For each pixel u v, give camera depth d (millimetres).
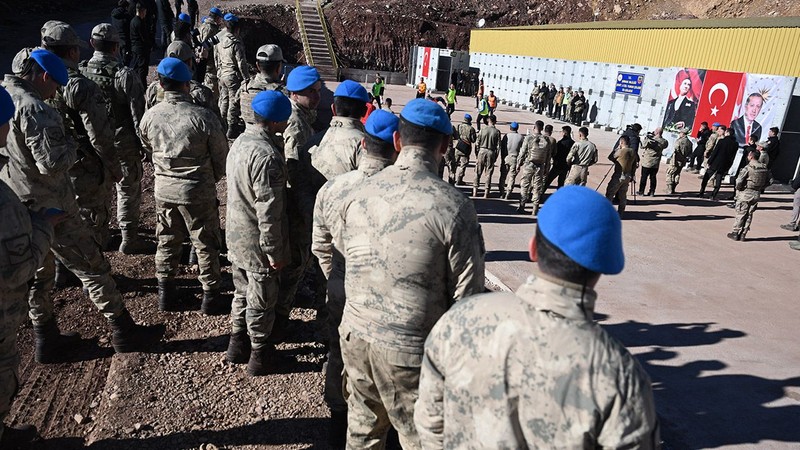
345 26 41062
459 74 37156
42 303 4180
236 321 4445
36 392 3977
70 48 4820
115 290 4359
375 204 2584
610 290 7520
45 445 3467
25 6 27250
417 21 41781
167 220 4828
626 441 1407
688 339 6191
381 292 2559
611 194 11516
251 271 4066
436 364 1738
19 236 2598
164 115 4527
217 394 4129
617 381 1442
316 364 4645
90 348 4574
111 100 5707
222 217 7641
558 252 1524
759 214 12859
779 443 4398
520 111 30172
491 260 8203
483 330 1606
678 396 5000
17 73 4078
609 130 24281
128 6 11055
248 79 11133
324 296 4832
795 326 6789
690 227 11219
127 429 3668
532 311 1555
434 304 2562
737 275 8547
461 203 2549
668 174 14328
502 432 1534
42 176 3828
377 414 2891
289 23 39875
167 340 4758
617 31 23562
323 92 26656
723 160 13609
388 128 3186
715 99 18281
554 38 28344
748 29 17438
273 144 3971
